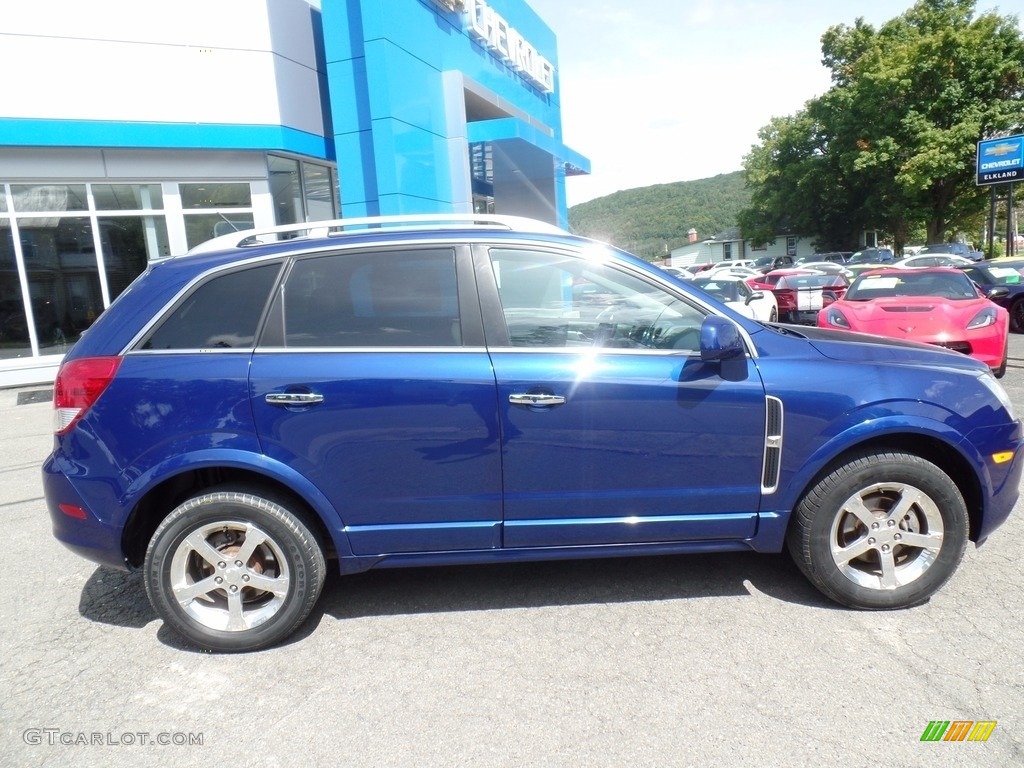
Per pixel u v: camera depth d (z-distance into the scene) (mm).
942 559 3225
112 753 2533
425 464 3115
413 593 3697
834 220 49031
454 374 3088
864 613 3285
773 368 3174
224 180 12008
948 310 8281
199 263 3250
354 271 3215
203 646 3180
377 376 3074
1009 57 37219
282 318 3166
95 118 10859
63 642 3350
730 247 78062
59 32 10539
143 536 3311
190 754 2518
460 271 3213
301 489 3070
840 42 43906
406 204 11664
